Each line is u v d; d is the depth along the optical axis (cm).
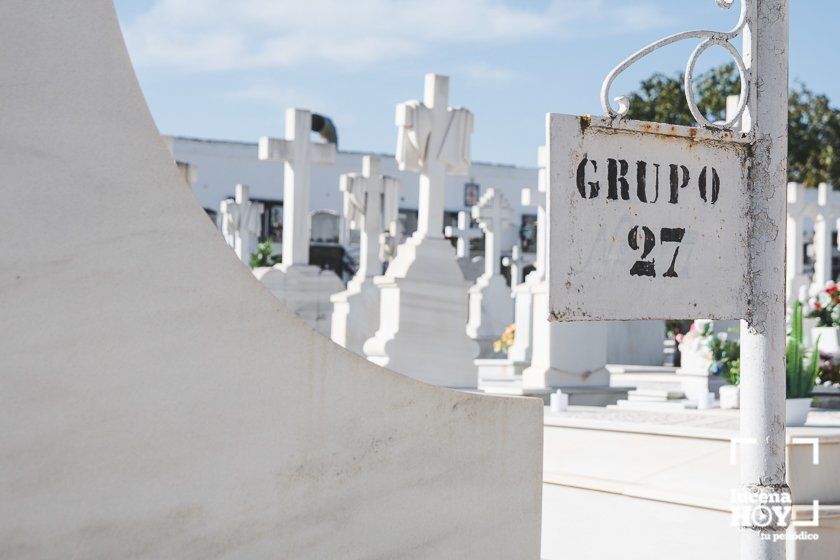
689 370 1027
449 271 1139
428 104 1134
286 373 259
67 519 233
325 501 265
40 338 230
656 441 657
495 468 291
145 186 242
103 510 237
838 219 2578
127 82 240
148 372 242
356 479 269
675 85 3856
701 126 288
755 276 300
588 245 271
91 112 236
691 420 723
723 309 294
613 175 275
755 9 298
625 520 574
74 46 235
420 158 1138
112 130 238
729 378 866
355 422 269
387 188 1814
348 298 1639
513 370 1712
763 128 298
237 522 253
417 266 1121
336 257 3741
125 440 239
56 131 233
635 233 278
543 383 1106
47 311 231
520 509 296
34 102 230
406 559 276
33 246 230
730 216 296
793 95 4106
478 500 288
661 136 282
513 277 3150
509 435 294
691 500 546
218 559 250
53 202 232
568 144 268
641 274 279
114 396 238
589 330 1126
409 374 1112
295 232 1712
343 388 267
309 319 1738
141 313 241
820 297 1269
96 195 236
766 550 305
